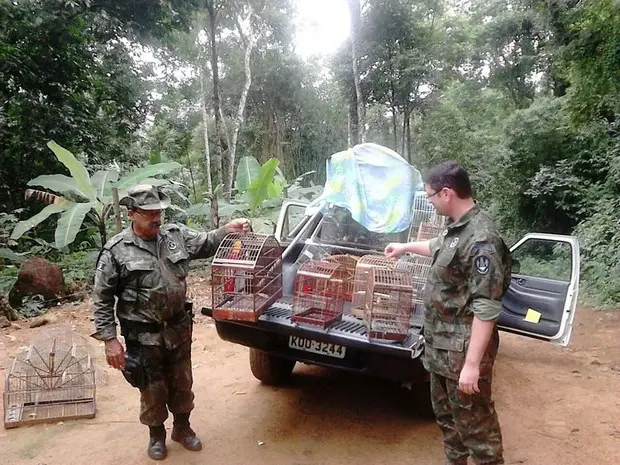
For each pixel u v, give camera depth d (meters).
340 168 3.98
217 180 18.70
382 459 2.93
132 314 2.72
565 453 2.99
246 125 20.97
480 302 2.06
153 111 12.50
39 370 3.69
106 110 11.68
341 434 3.22
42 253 9.00
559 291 3.87
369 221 3.80
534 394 3.85
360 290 3.29
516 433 3.24
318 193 10.93
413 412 3.52
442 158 17.05
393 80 14.99
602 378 4.19
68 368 3.82
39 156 9.93
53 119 9.91
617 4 7.68
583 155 11.51
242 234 3.15
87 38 10.18
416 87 15.50
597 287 7.28
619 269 7.22
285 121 21.55
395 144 16.66
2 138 9.70
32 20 8.98
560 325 3.80
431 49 15.20
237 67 19.64
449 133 16.97
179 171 16.92
